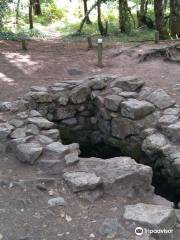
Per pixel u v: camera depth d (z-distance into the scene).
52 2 12.12
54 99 4.10
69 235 2.08
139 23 9.52
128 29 8.73
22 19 10.45
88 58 5.40
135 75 4.66
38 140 3.01
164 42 6.00
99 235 2.08
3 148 2.93
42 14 11.46
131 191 2.46
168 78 4.54
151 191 2.52
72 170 2.62
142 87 4.15
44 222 2.17
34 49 5.98
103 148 4.29
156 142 3.44
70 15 11.96
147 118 3.76
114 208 2.31
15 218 2.20
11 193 2.39
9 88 4.28
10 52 5.73
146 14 10.03
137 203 2.39
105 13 11.61
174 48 5.32
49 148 2.83
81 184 2.40
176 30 7.50
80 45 6.30
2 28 8.25
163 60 5.13
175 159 3.19
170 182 3.32
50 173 2.65
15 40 7.03
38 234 2.08
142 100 3.95
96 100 4.20
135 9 12.34
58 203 2.31
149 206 2.26
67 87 4.23
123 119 3.92
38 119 3.40
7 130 3.06
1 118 3.45
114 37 8.09
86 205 2.33
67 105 4.20
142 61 5.12
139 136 3.75
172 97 4.02
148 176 2.50
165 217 2.14
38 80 4.55
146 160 3.66
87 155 4.40
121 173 2.50
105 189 2.44
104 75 4.48
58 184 2.50
